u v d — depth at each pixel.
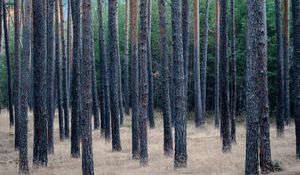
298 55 15.76
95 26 53.06
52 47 22.16
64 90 28.69
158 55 48.16
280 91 23.17
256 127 11.83
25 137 15.66
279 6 23.59
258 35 11.85
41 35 16.69
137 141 18.83
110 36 21.83
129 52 51.62
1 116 42.72
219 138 24.17
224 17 19.23
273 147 18.75
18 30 23.39
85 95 13.27
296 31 15.83
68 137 28.61
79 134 21.66
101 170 15.61
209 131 28.52
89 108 13.27
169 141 18.98
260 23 12.51
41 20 16.66
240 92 41.47
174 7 15.56
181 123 15.37
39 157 16.84
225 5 19.23
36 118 16.81
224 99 18.72
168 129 18.98
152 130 30.36
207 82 46.97
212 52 44.28
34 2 16.61
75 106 20.42
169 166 15.88
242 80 41.00
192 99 47.72
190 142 23.02
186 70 27.31
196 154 18.23
